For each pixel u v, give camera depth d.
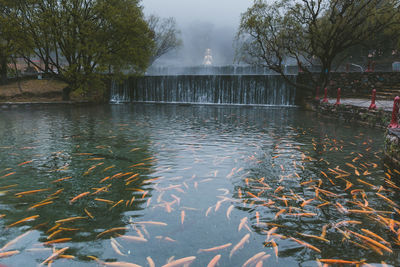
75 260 2.05
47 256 2.10
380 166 4.68
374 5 15.90
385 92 17.16
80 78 19.58
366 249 2.22
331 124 10.68
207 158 5.14
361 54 33.06
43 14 17.66
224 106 20.44
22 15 18.30
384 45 20.50
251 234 2.43
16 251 2.16
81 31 18.80
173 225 2.59
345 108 12.28
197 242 2.30
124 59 21.36
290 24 17.12
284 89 21.27
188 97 24.05
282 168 4.50
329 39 17.31
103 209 2.94
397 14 16.27
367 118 10.47
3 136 7.49
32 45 18.27
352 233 2.45
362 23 16.88
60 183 3.76
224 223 2.62
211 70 33.97
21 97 19.91
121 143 6.58
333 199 3.22
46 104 18.39
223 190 3.49
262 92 21.92
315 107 17.00
